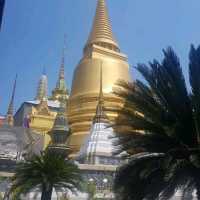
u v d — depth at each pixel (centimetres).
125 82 1952
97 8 10369
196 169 1784
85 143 7112
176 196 4700
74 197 5244
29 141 7300
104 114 7250
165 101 1853
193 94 1848
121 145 1962
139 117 1878
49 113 10006
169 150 1773
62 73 12531
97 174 5875
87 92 8675
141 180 1855
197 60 1895
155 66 1908
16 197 3956
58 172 3494
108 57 9338
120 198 1923
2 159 6400
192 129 1841
